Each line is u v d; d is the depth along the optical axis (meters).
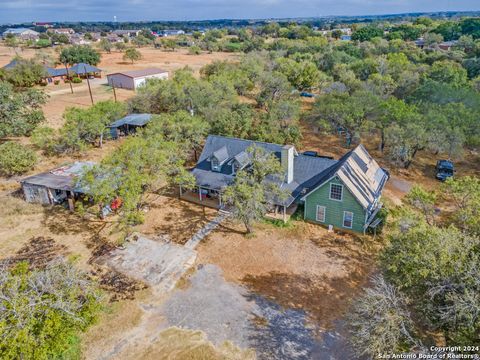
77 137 37.19
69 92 69.12
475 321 12.41
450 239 14.22
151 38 177.25
